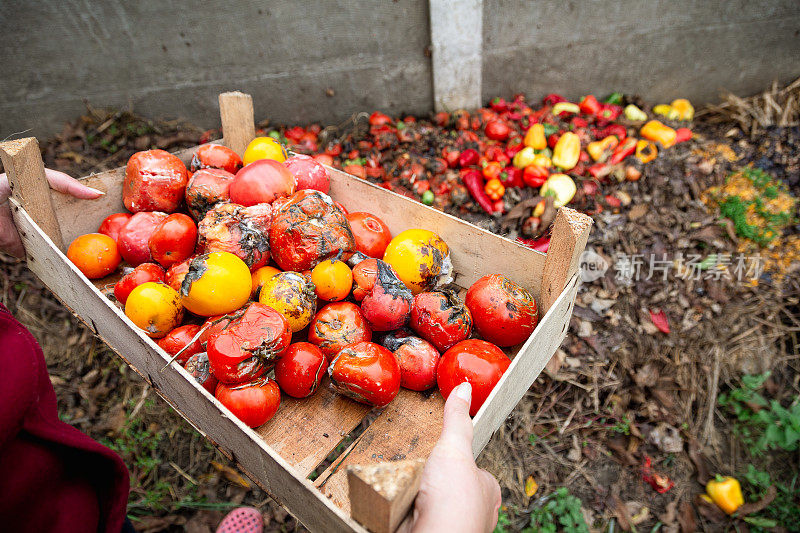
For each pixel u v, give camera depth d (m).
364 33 3.38
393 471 0.80
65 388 2.72
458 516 0.86
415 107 3.72
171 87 3.44
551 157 3.18
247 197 1.72
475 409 1.33
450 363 1.37
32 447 0.97
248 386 1.29
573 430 2.69
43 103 3.32
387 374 1.31
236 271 1.49
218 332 1.31
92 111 3.41
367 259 1.58
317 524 1.11
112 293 1.75
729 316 2.90
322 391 1.46
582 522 2.44
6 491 0.94
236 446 1.25
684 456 2.65
